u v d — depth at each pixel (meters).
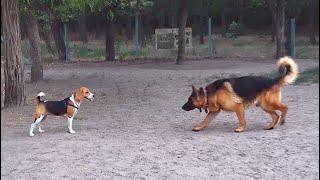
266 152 7.95
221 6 33.06
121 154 7.94
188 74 22.11
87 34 48.69
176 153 7.95
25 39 31.58
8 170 7.18
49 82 19.62
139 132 9.84
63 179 6.64
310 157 7.59
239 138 9.01
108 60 30.89
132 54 33.78
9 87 13.69
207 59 29.95
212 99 9.69
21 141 9.18
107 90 17.02
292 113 11.59
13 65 13.61
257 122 10.58
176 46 30.89
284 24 29.48
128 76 21.70
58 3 15.82
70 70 25.19
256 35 44.19
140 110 12.72
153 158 7.65
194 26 45.81
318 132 9.38
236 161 7.44
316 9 35.03
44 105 9.76
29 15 17.94
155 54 33.78
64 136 9.52
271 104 9.77
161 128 10.22
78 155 7.95
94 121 11.27
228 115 11.43
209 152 8.00
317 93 14.98
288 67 9.77
